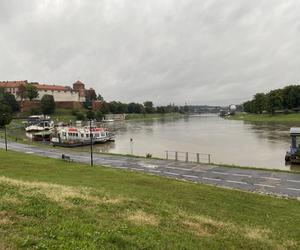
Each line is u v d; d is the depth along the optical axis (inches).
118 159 2233.0
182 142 3929.6
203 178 1625.2
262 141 3794.3
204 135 4830.2
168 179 1499.8
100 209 703.1
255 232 728.3
